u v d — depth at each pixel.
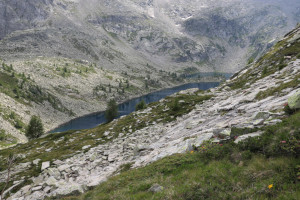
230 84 62.34
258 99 22.78
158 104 64.56
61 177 24.08
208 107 37.22
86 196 13.62
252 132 11.62
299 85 18.41
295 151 7.92
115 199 10.69
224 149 11.05
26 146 57.56
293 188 6.41
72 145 45.03
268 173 7.70
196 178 9.45
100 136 48.16
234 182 8.07
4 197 23.62
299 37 58.06
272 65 53.38
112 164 23.66
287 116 12.17
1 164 36.75
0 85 189.88
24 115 168.50
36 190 21.36
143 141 31.56
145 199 9.34
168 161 13.40
